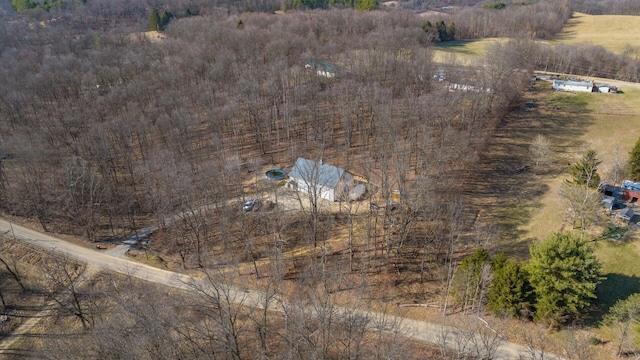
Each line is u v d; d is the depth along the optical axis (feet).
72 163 287.48
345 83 369.50
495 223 254.06
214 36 482.28
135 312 163.73
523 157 323.16
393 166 284.82
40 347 198.18
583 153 316.40
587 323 188.24
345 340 177.68
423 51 423.23
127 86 380.58
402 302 210.18
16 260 251.19
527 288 188.96
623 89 442.09
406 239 244.63
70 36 582.35
